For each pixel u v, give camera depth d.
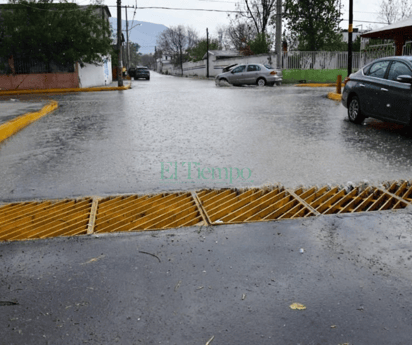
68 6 26.11
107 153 6.12
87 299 2.24
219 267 2.57
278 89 20.44
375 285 2.35
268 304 2.18
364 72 8.38
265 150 6.09
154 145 6.62
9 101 16.38
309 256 2.70
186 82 35.00
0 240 3.04
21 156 6.06
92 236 3.03
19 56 26.66
